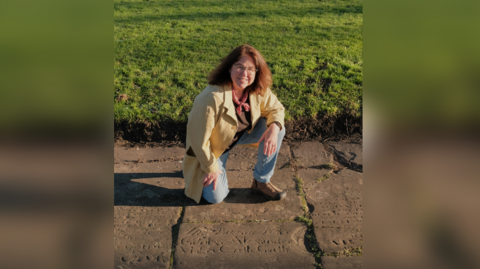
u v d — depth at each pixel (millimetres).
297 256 2410
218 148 2672
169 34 5988
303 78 4547
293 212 2832
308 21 6562
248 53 2414
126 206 2891
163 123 3947
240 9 7383
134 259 2385
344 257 2391
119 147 3773
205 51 5332
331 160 3527
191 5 7750
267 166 2887
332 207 2883
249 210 2855
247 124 2725
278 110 2764
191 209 2865
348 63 4848
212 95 2449
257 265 2342
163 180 3234
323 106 4074
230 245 2506
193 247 2488
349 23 6441
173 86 4469
